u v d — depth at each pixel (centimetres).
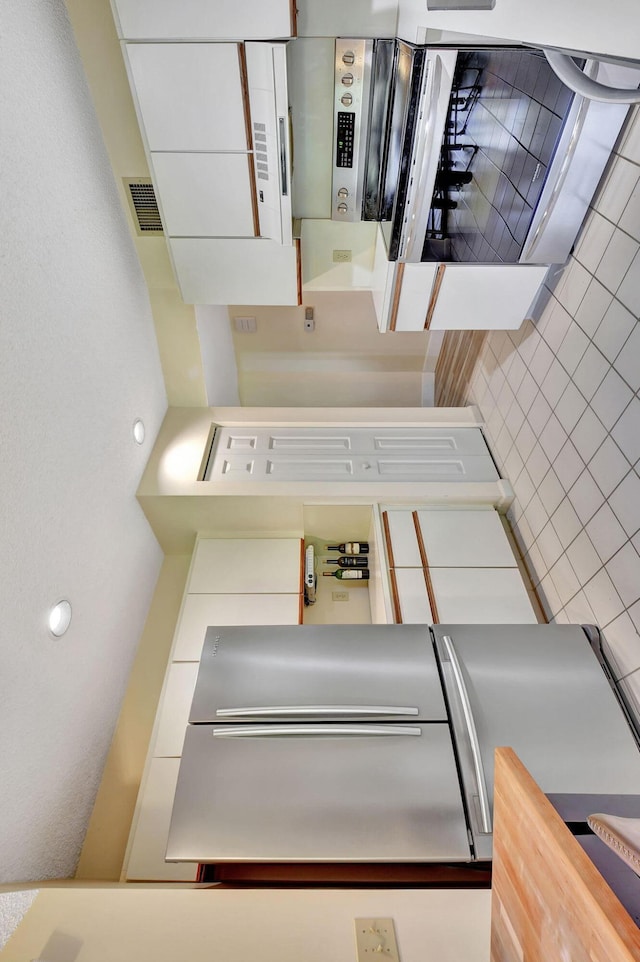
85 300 169
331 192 203
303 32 162
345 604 253
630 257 145
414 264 188
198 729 137
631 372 145
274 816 123
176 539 252
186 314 232
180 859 117
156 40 149
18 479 135
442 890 112
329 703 141
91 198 171
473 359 284
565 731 137
